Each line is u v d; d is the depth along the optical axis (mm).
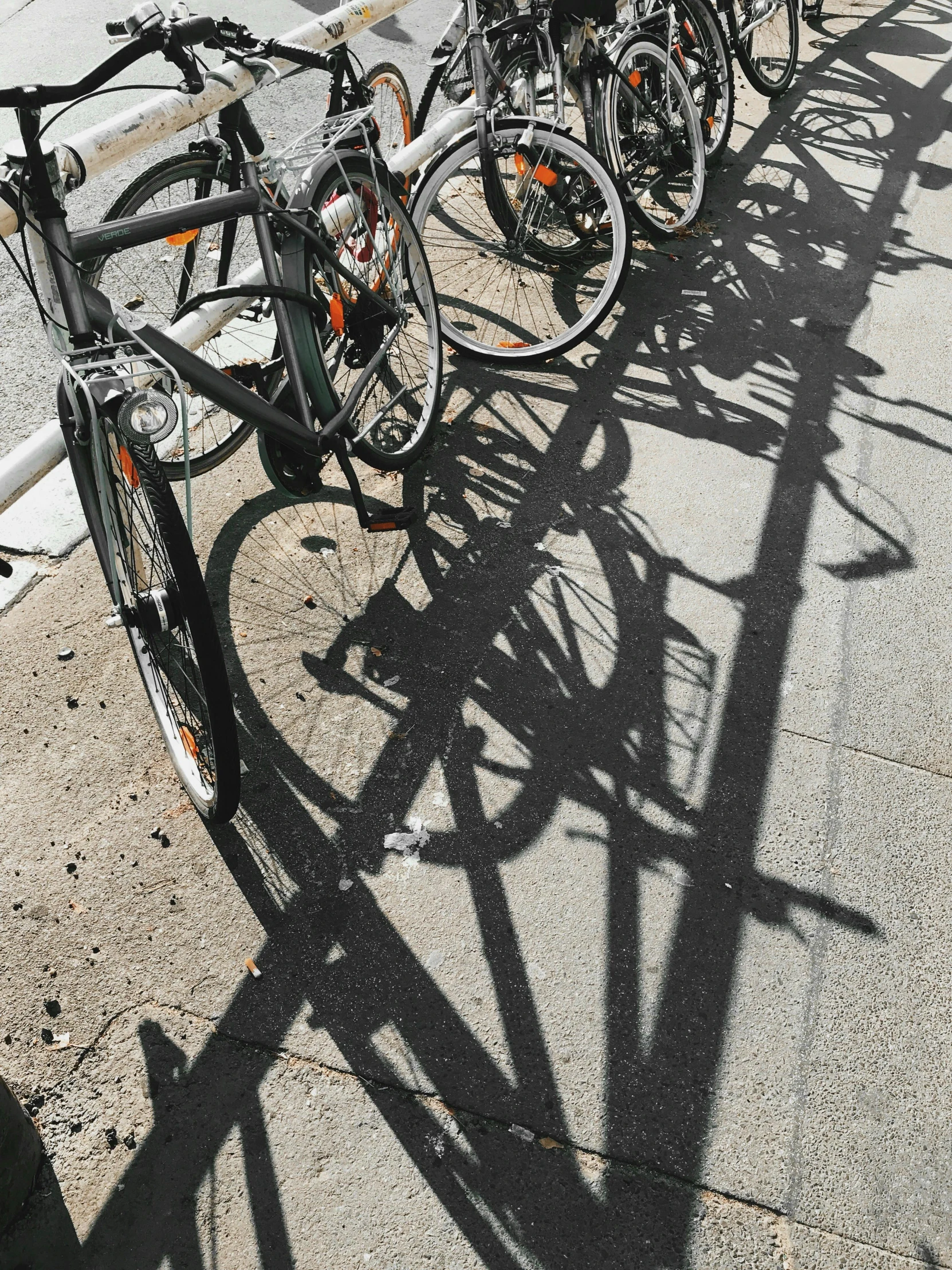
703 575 3283
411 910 2439
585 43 4469
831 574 3285
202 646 2143
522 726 2846
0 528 3465
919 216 5238
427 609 3184
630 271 4824
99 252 2449
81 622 3145
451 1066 2168
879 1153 2033
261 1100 2125
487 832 2596
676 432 3861
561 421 3926
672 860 2531
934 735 2818
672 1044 2197
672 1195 1981
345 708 2898
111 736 2836
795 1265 1896
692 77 5289
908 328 4422
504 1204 1974
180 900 2465
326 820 2629
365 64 6715
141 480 2105
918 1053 2180
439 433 3875
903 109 6352
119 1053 2201
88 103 6176
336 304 3080
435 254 4977
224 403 2547
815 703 2898
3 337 4406
